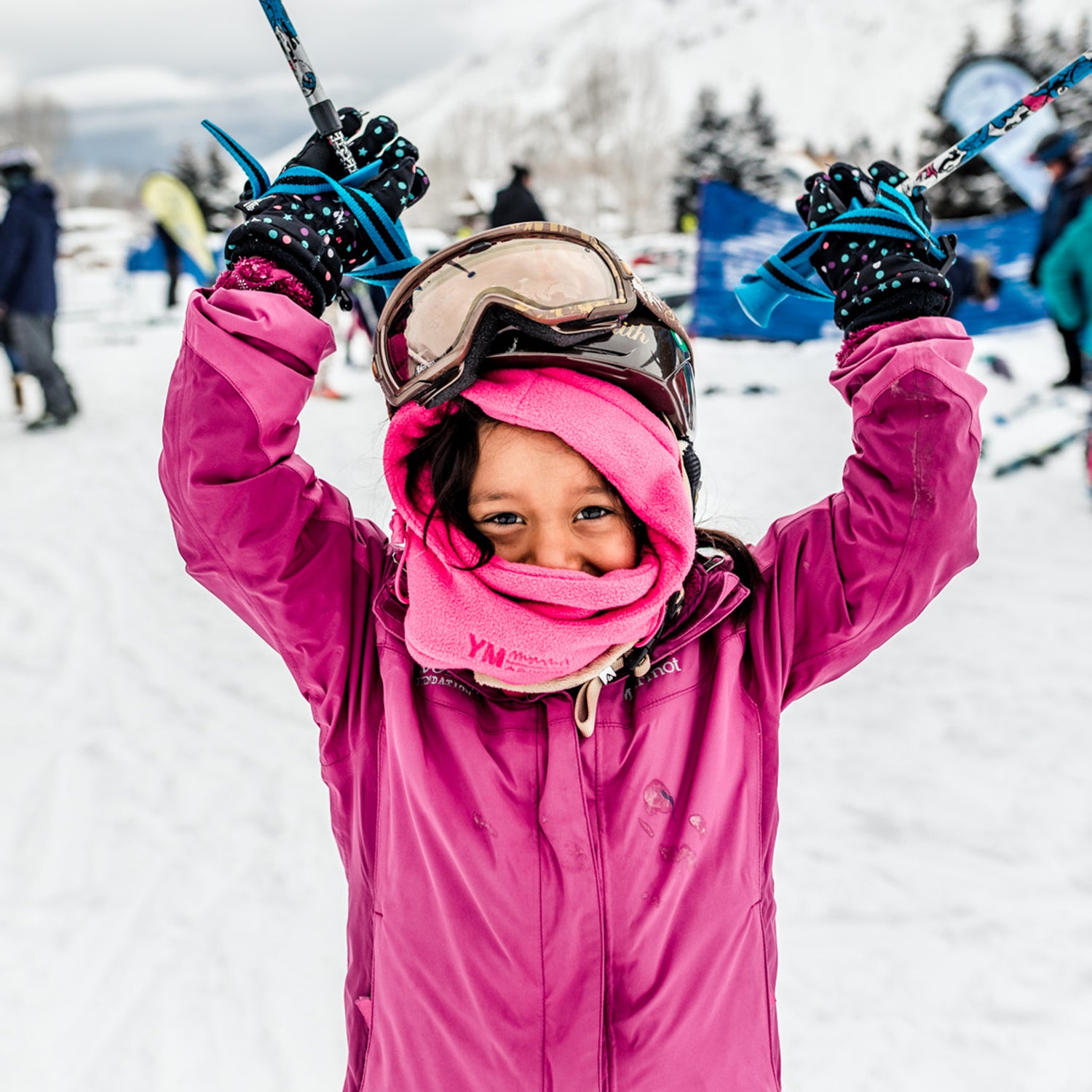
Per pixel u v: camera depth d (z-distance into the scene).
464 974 1.00
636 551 1.04
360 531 1.18
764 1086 1.05
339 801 1.14
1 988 2.21
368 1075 1.08
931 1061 1.97
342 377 9.01
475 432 0.99
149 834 2.74
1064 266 5.48
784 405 7.53
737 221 9.57
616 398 0.96
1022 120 1.11
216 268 15.41
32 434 7.27
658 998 0.99
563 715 1.01
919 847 2.59
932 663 3.56
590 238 0.97
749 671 1.11
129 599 4.35
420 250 10.70
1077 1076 1.93
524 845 1.00
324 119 1.08
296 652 1.10
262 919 2.42
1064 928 2.29
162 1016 2.13
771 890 1.11
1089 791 2.78
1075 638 3.68
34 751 3.16
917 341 1.06
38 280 7.14
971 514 1.08
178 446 1.03
